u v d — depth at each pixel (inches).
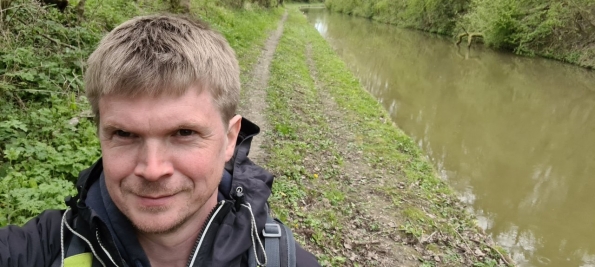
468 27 1115.9
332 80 518.9
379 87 582.2
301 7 2527.1
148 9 405.4
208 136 41.3
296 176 224.1
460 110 500.4
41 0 253.9
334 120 358.0
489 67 808.9
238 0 815.7
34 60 201.5
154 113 38.2
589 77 735.1
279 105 330.3
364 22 1707.7
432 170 299.0
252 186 50.9
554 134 430.0
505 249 222.1
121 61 38.0
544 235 241.1
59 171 138.9
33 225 43.7
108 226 41.4
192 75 39.1
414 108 493.4
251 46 545.6
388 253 189.3
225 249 43.2
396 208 229.0
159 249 43.9
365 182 252.4
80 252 41.5
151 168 38.3
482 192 287.9
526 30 914.7
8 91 171.2
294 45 711.7
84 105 191.3
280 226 49.2
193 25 43.8
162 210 39.9
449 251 201.8
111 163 39.8
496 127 442.0
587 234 245.6
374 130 348.8
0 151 139.2
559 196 291.3
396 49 984.9
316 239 178.7
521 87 648.4
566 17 847.7
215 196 46.7
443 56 920.3
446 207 246.8
